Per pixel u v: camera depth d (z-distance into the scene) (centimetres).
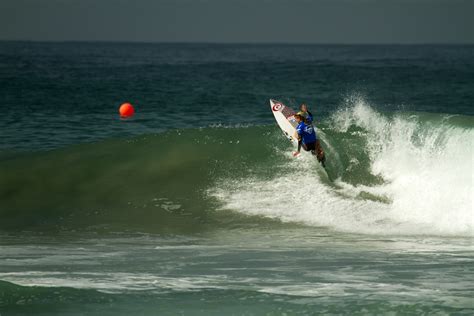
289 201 5047
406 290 2947
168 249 4028
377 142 5703
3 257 3759
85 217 4947
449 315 2578
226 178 5412
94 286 3008
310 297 2828
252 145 5844
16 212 5078
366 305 2705
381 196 5078
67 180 5547
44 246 4138
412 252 3909
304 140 5466
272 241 4278
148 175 5534
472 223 4647
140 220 4872
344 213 4866
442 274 3281
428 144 5484
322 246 4112
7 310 2628
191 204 5081
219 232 4575
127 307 2688
